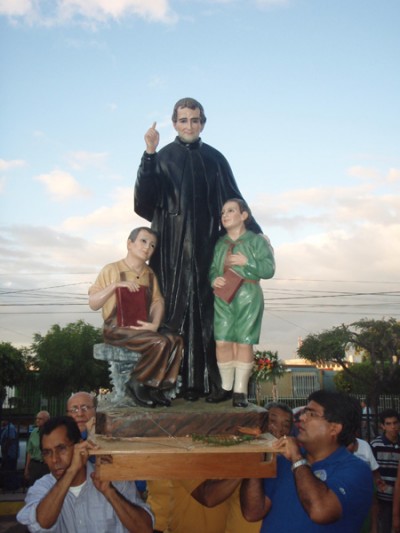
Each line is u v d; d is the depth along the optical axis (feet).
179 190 13.69
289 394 110.73
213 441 10.41
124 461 9.75
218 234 13.89
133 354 12.17
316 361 88.12
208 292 13.33
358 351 98.58
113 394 12.33
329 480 10.89
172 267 13.50
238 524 13.32
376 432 54.34
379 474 21.63
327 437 11.40
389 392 85.97
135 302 12.18
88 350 84.58
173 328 13.03
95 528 11.51
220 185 14.26
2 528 33.19
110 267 12.69
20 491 41.24
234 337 12.38
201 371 12.94
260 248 12.64
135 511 11.13
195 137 14.12
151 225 14.26
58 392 83.51
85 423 16.35
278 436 16.47
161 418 11.18
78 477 11.63
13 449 44.14
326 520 10.21
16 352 75.25
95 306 12.27
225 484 11.68
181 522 13.65
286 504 11.26
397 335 84.74
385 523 21.76
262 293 12.74
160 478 9.77
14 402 80.94
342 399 11.57
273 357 26.53
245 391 12.24
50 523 10.45
